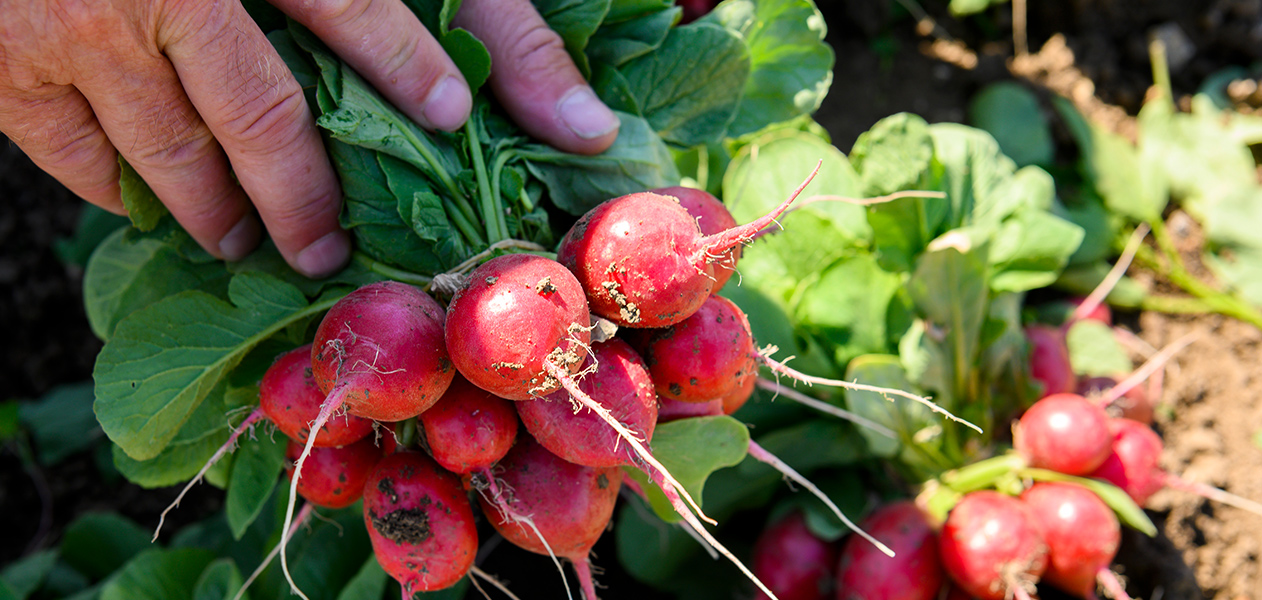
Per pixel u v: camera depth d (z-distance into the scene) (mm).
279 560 494
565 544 368
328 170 370
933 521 472
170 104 348
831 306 480
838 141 663
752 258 493
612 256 344
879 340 482
